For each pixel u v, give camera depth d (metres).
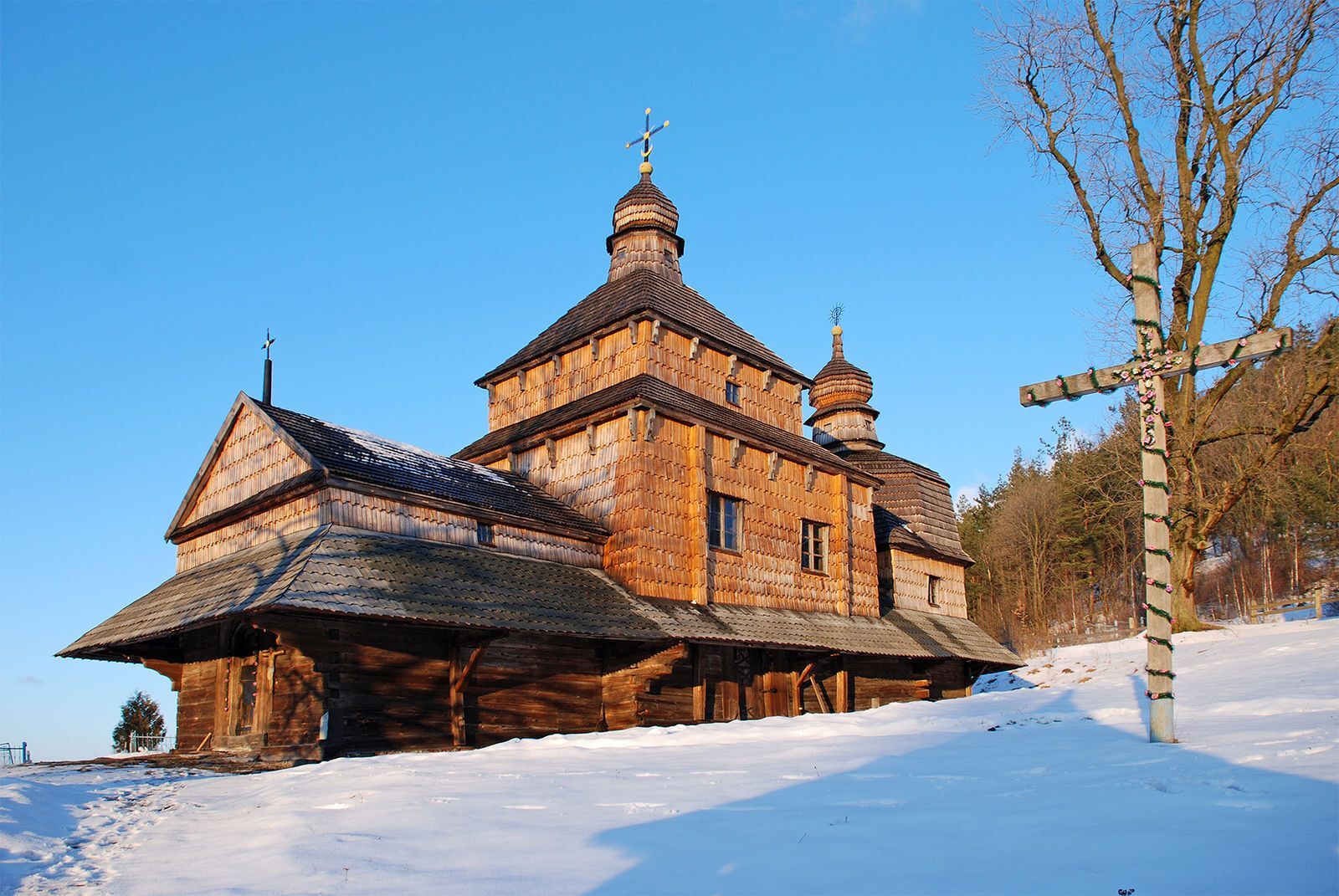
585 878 6.46
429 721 17.66
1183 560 24.36
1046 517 63.28
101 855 7.99
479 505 20.25
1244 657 18.42
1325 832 6.07
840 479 28.67
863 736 14.32
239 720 18.64
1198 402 25.11
